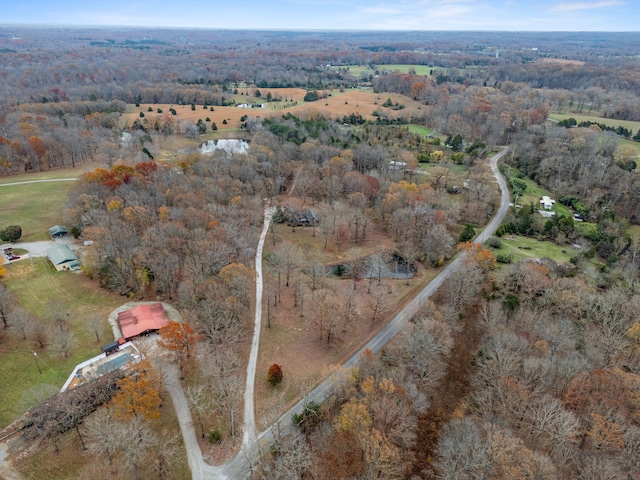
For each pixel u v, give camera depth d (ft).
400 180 554.46
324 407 245.04
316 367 281.54
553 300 318.45
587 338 284.61
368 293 363.56
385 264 398.21
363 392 236.63
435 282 381.81
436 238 401.90
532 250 429.38
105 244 354.13
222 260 337.52
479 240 443.73
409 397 236.63
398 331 318.04
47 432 216.74
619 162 584.81
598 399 228.43
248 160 535.19
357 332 316.40
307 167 562.25
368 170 594.24
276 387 263.90
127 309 320.50
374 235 460.96
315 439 230.07
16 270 357.00
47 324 297.53
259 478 208.85
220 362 260.83
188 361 269.64
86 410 230.89
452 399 264.72
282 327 317.22
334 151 595.47
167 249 350.43
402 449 225.76
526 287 335.06
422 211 428.97
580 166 581.12
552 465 197.88
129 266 339.36
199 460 218.18
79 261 369.09
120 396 218.79
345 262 408.46
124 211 390.42
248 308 334.03
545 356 259.39
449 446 208.64
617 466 201.16
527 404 227.81
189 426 235.40
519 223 469.57
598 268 392.88
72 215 409.08
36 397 237.66
